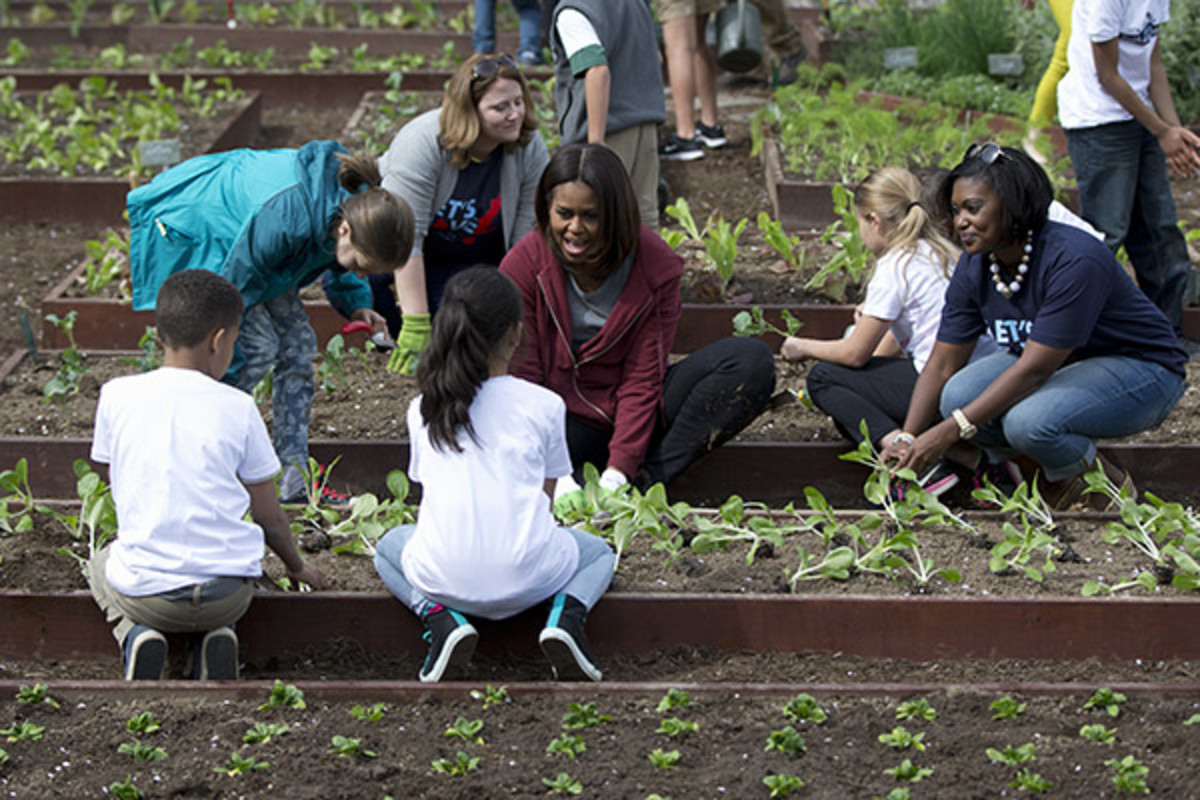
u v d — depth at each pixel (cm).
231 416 478
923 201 628
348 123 1233
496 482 475
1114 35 728
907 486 600
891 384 627
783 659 505
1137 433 606
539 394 487
